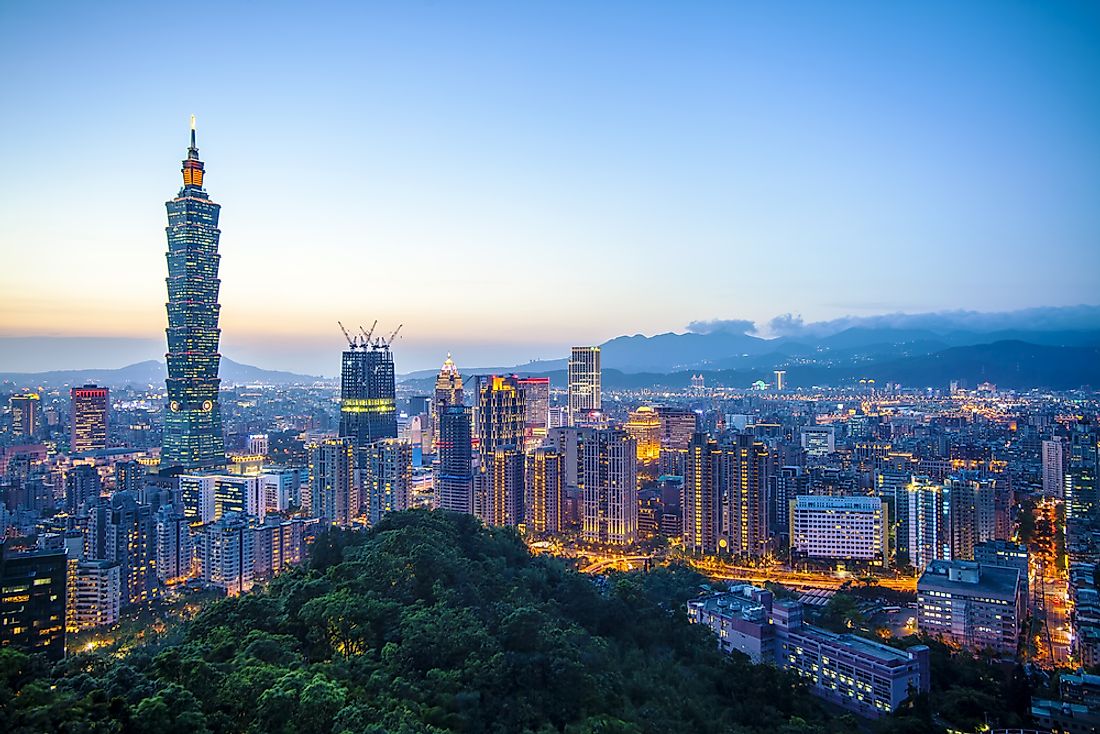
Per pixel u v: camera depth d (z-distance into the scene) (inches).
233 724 6082.7
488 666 7352.4
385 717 5944.9
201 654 7815.0
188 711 5816.9
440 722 6432.1
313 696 6013.8
